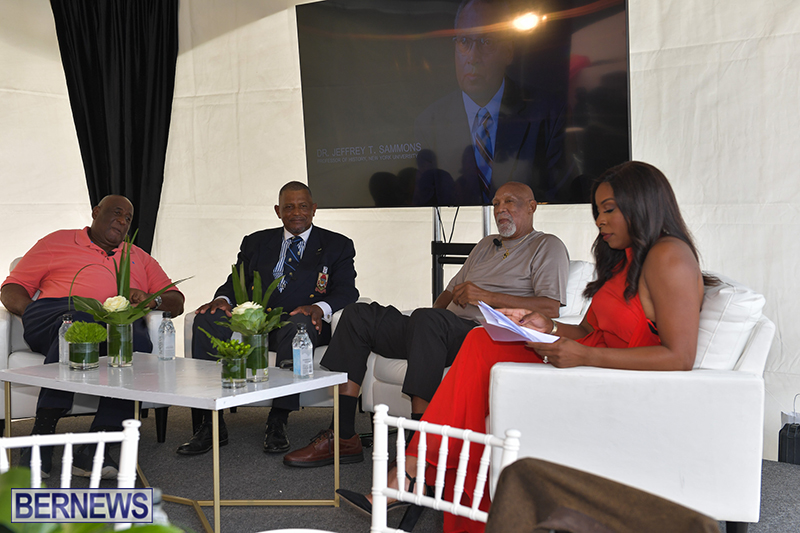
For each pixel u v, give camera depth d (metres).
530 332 1.89
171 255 4.85
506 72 3.51
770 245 3.29
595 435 1.82
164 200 4.84
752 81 3.30
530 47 3.42
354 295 3.40
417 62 3.74
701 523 0.66
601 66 3.26
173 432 3.50
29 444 1.01
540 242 3.02
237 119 4.61
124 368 2.58
